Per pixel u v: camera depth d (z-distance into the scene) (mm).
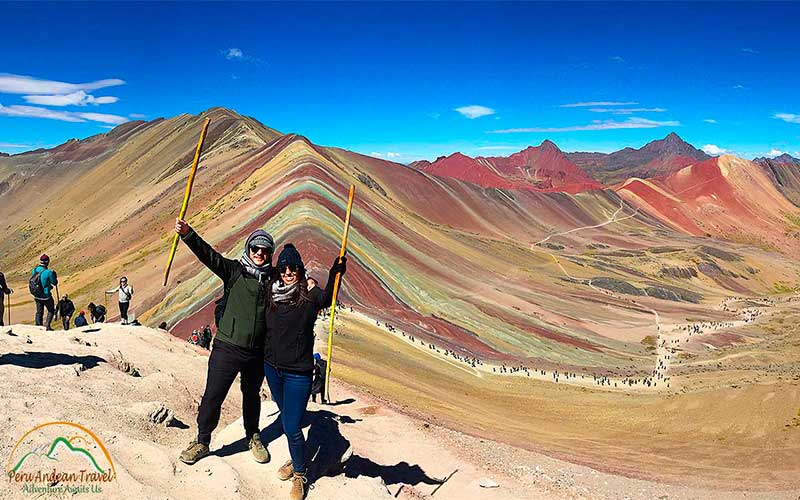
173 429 6219
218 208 82062
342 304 46219
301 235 56906
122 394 6832
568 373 50719
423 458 8688
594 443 22406
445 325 53906
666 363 64250
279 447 5855
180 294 49031
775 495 13039
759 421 29453
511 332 60719
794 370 54344
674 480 14195
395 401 17359
